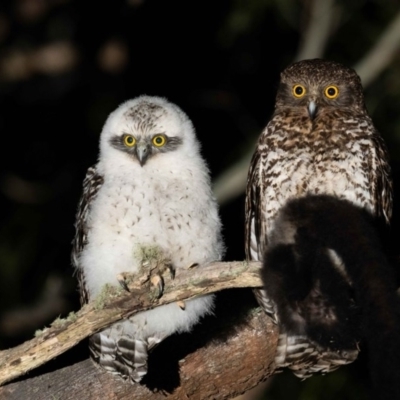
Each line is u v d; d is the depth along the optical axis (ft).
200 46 64.18
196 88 63.57
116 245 36.14
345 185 39.27
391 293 28.94
